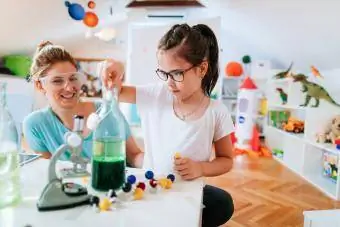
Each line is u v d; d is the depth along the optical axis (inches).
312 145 108.0
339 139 96.7
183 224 21.1
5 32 108.7
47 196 22.8
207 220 38.9
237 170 115.8
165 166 35.9
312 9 92.9
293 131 121.5
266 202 85.1
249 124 147.3
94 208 22.8
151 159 37.7
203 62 32.8
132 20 135.4
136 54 120.5
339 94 120.7
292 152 121.1
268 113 146.0
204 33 35.2
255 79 172.6
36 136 41.6
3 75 124.3
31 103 85.0
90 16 104.8
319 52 121.3
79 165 30.8
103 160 25.8
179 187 28.4
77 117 31.2
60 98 41.0
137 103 39.5
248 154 141.9
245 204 83.4
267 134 147.1
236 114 163.2
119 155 26.4
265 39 146.2
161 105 38.4
